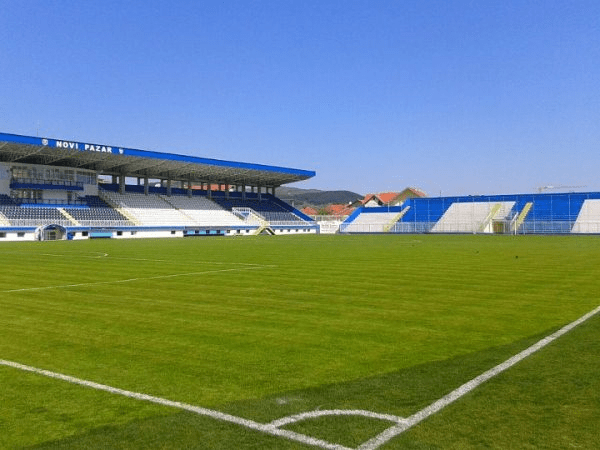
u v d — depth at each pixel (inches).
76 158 2269.9
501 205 2891.2
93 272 729.0
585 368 239.3
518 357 261.3
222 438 168.2
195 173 2888.8
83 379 234.1
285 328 343.0
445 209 3043.8
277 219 3277.6
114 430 175.6
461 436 165.6
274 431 173.2
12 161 2207.2
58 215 2263.8
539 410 186.9
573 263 823.1
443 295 484.4
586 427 171.0
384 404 196.7
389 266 791.1
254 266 810.8
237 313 399.5
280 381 228.2
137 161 2440.9
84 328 347.6
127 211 2571.4
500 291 507.5
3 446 163.8
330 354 274.7
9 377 237.9
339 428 174.7
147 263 879.7
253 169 2783.0
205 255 1087.0
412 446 159.2
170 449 160.6
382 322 359.9
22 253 1182.9
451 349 282.0
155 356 274.2
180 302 456.1
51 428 177.9
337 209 5536.4
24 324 362.0
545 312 392.2
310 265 821.9
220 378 233.9
